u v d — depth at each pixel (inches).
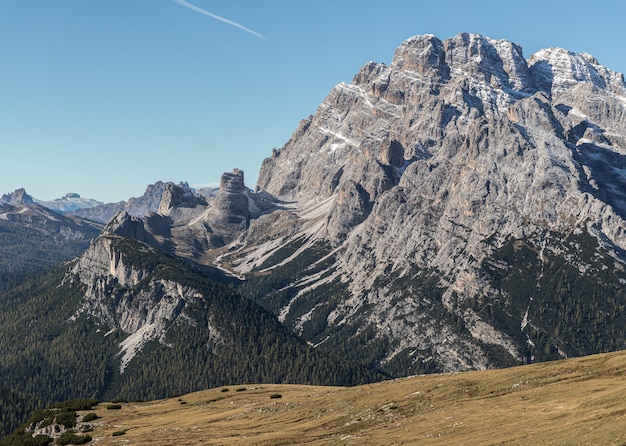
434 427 4015.8
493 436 3499.0
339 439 4288.9
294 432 4798.2
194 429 5600.4
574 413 3558.1
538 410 3853.3
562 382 4453.7
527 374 4879.4
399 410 4744.1
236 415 5969.5
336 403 5492.1
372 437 4143.7
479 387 4808.1
